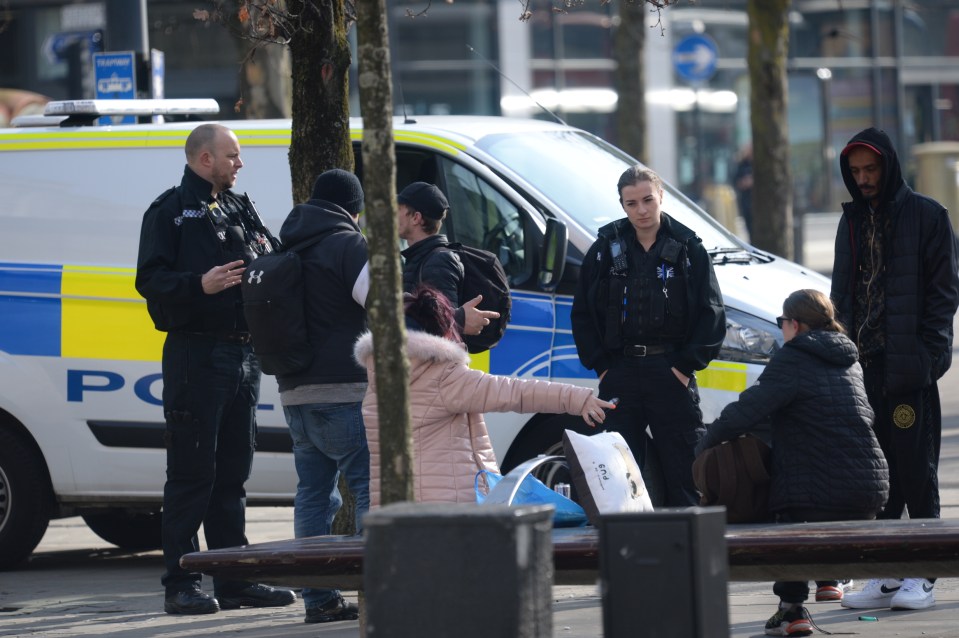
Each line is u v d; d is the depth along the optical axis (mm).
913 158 117750
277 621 25094
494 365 28484
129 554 34281
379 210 15953
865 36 116750
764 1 59750
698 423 24938
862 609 24516
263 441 29844
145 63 42594
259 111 53344
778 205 60156
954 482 36656
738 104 112875
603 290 25078
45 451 30359
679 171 110875
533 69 107188
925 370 23203
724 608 14125
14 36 97812
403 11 103688
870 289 23734
